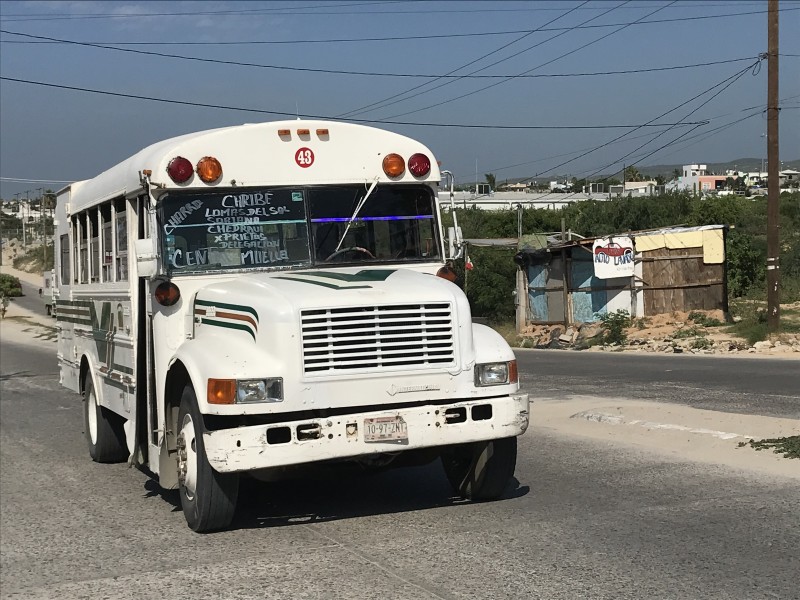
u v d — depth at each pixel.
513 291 38.66
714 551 5.81
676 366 18.97
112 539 6.93
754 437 9.49
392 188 7.75
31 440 12.41
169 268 7.19
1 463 10.67
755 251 37.38
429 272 7.71
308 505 7.59
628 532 6.32
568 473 8.44
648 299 31.23
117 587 5.68
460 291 6.63
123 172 8.17
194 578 5.73
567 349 28.31
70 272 11.18
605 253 31.11
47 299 13.94
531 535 6.34
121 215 8.41
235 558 6.11
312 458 6.10
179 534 6.88
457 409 6.43
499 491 7.31
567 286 33.22
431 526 6.72
